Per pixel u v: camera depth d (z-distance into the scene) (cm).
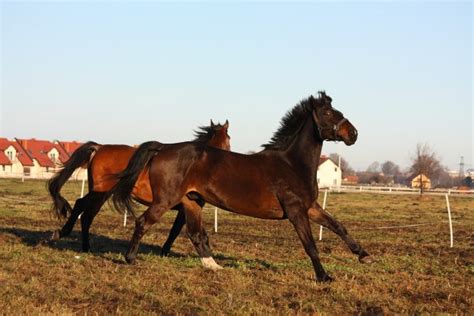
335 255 1391
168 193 1080
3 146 9294
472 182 11750
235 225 2297
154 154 1112
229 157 1070
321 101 1053
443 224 2572
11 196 3909
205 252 1139
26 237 1526
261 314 786
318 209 1067
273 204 1039
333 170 9788
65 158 9856
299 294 908
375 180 12531
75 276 991
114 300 843
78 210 1305
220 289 930
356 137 1059
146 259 1191
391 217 3000
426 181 6056
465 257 1470
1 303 791
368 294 926
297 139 1062
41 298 837
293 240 1762
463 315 827
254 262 1228
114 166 1285
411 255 1464
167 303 827
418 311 838
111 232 1800
